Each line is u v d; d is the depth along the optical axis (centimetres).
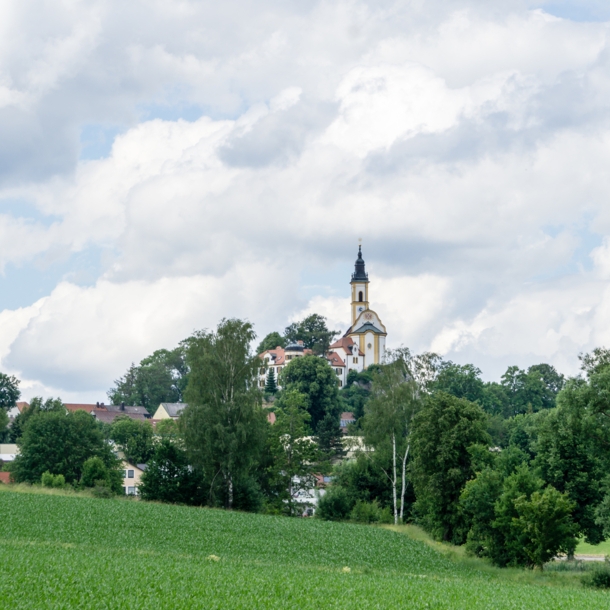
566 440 6994
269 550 5469
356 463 9025
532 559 5619
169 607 3109
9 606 2978
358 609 3369
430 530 7450
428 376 8769
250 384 8275
